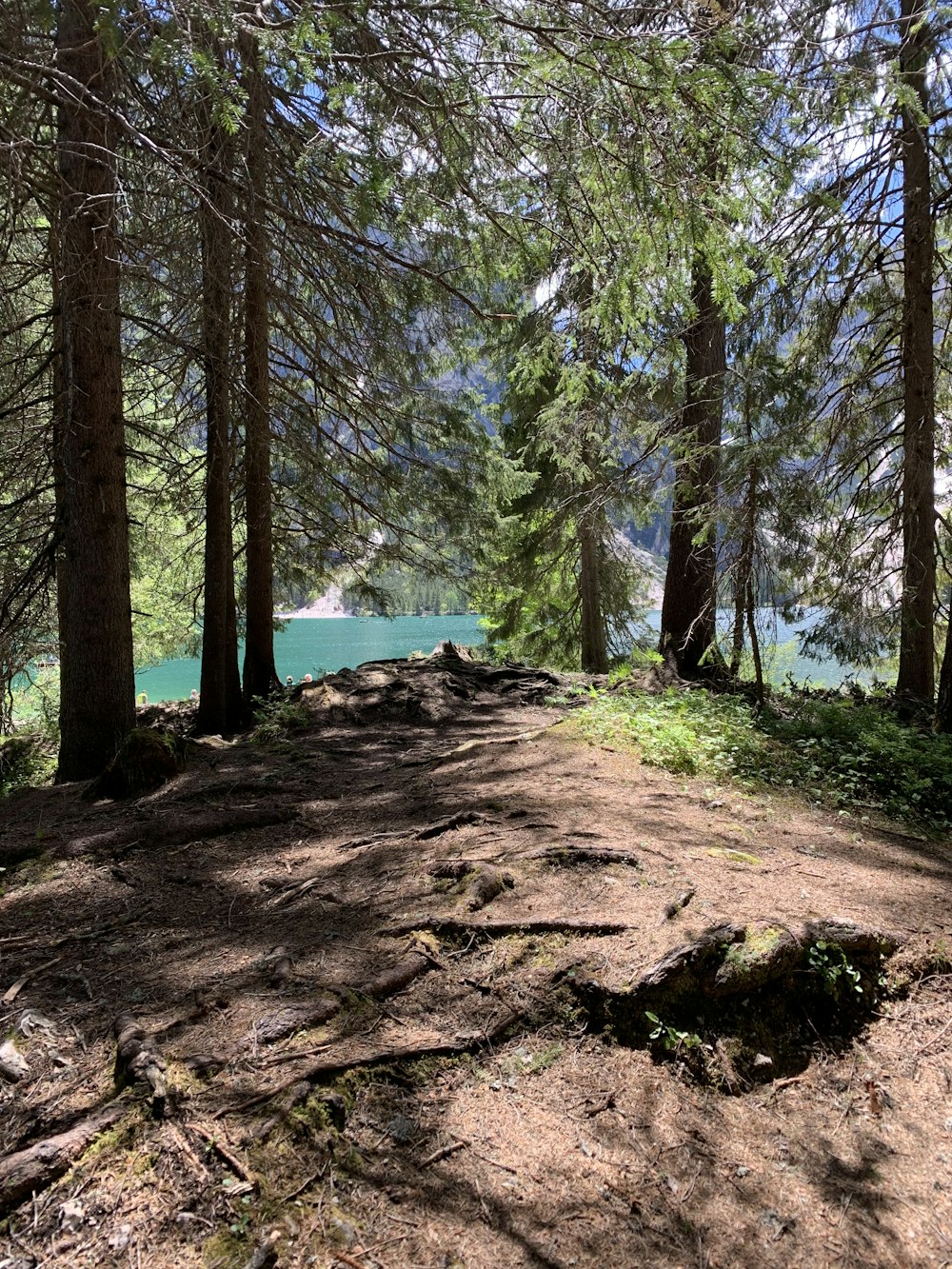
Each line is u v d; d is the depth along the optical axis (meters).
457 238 5.70
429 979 2.71
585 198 4.26
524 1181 1.99
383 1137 2.05
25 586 7.43
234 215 5.82
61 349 6.50
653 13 3.74
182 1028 2.36
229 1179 1.84
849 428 10.11
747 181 3.90
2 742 10.02
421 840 4.01
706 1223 1.95
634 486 9.25
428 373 10.60
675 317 8.20
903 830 4.82
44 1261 1.65
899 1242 1.97
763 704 7.66
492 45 3.63
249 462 9.41
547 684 10.24
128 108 5.06
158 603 12.91
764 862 3.81
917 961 3.09
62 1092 2.12
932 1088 2.57
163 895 3.48
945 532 10.43
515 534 11.38
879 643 9.50
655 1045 2.50
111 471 6.04
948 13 6.77
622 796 4.74
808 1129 2.34
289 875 3.70
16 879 3.67
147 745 5.27
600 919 3.00
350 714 8.31
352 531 10.45
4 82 3.67
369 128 4.11
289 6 3.45
